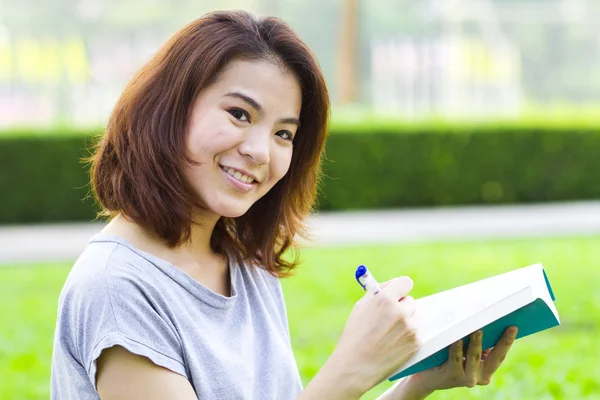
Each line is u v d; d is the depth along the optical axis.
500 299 2.81
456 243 13.94
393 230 15.47
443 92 33.53
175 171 2.84
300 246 3.44
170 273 2.83
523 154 19.83
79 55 29.95
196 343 2.79
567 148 19.89
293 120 2.95
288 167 3.02
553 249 13.18
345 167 19.19
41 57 29.30
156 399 2.65
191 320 2.81
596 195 20.08
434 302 3.09
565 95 38.28
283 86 2.91
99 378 2.67
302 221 3.37
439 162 19.53
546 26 38.00
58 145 17.59
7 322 8.79
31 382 6.52
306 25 39.53
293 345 7.63
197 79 2.84
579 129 19.89
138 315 2.67
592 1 38.72
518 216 17.23
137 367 2.65
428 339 2.82
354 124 19.38
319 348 7.47
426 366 3.11
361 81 33.28
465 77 33.91
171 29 35.69
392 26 39.53
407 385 3.24
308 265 11.77
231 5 36.25
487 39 35.09
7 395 6.20
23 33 32.12
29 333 8.24
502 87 34.44
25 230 16.42
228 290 3.13
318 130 3.16
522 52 37.75
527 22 37.53
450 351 3.02
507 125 19.72
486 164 19.67
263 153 2.85
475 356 3.02
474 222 16.42
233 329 2.97
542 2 37.81
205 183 2.87
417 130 19.41
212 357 2.81
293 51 2.94
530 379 6.21
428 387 3.18
